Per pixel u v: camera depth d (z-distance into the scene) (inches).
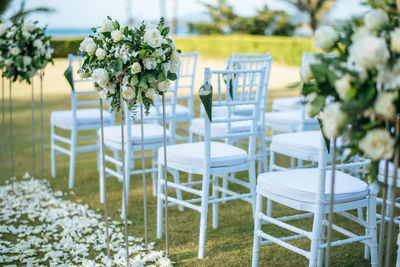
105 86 87.2
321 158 75.7
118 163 126.9
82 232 115.5
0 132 243.9
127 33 86.1
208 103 95.6
